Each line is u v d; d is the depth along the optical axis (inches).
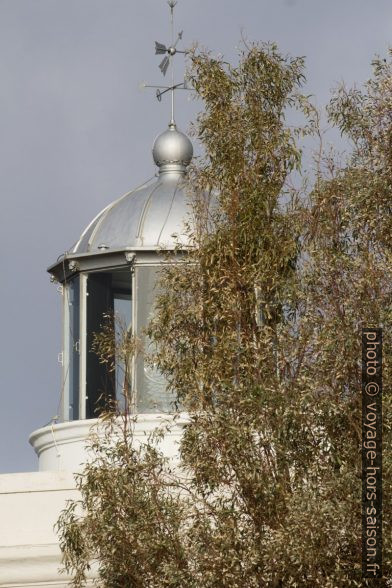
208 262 2363.4
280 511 2213.3
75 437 2822.3
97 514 2292.1
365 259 2258.9
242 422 2234.3
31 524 2593.5
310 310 2281.0
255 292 2347.4
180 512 2266.2
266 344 2281.0
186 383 2362.2
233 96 2463.1
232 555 2194.9
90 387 2883.9
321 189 2370.8
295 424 2213.3
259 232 2369.6
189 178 2516.0
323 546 2140.7
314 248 2320.4
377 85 2402.8
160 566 2251.5
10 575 2529.5
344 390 2240.4
